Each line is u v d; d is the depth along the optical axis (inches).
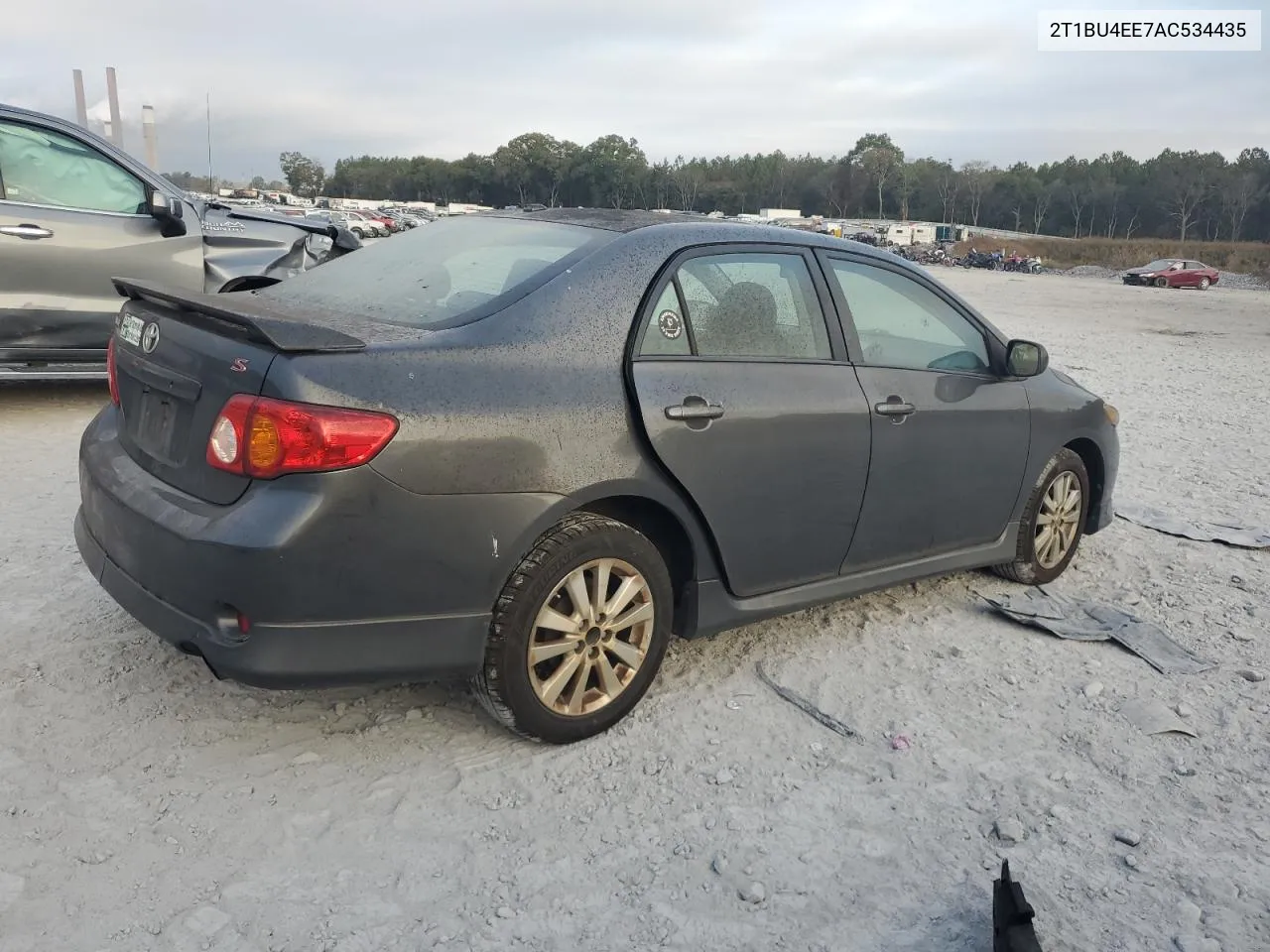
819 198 6476.4
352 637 109.0
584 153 6072.8
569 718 124.8
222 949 91.4
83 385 326.3
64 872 99.0
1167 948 98.5
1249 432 369.1
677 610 139.1
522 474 114.3
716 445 130.2
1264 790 126.7
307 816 110.3
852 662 155.8
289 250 312.0
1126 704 146.3
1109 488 204.4
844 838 112.6
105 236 272.5
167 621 112.3
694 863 107.2
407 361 110.4
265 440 104.3
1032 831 115.7
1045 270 2982.3
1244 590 197.5
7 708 126.1
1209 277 2000.5
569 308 123.3
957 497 166.7
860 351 151.4
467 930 95.8
